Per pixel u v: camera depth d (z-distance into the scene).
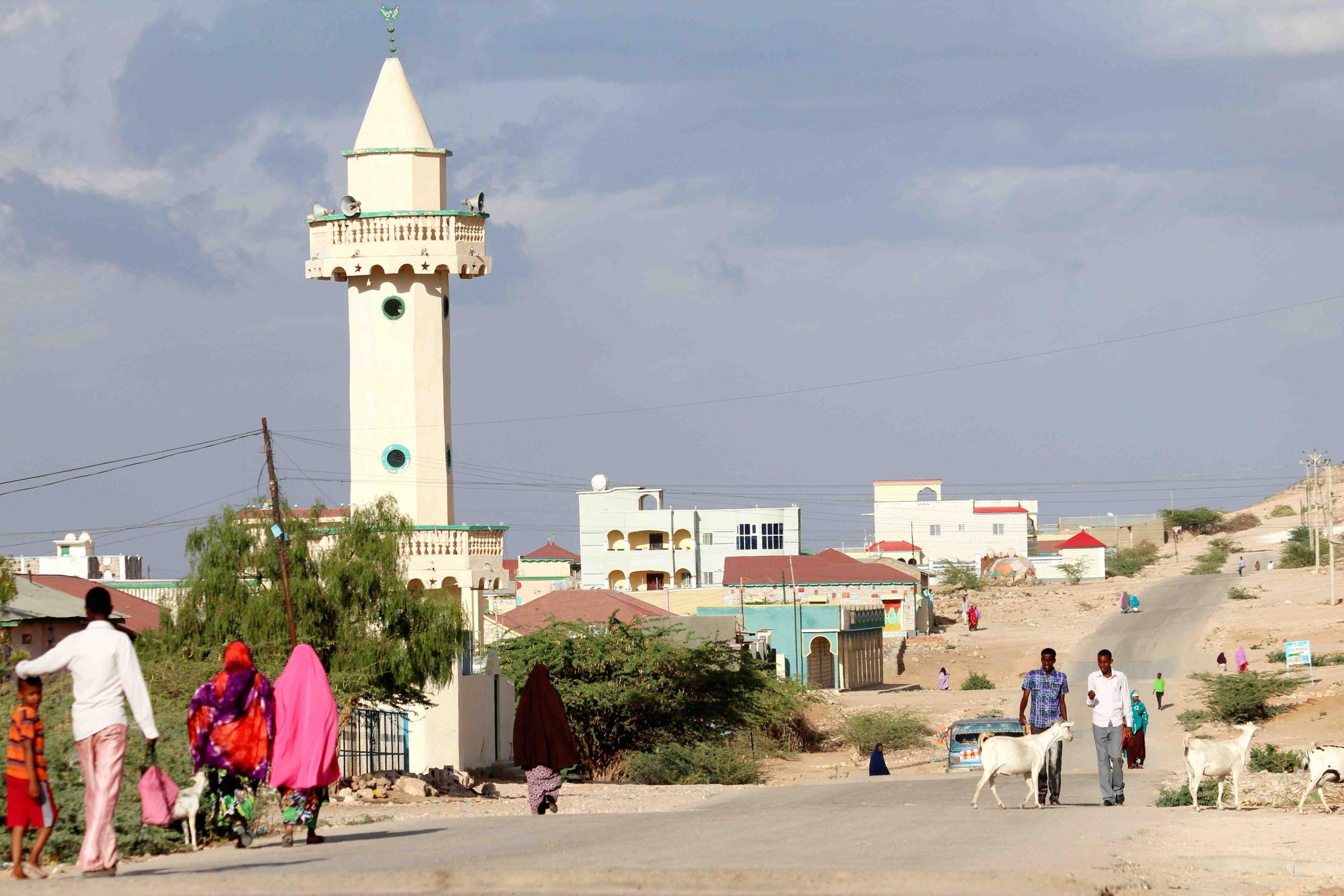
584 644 99.44
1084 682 155.12
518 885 23.02
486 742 87.25
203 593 70.75
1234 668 152.25
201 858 29.42
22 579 103.94
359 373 82.88
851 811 38.56
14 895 22.77
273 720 30.88
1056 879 22.66
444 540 81.94
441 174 84.25
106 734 25.03
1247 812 37.34
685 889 22.55
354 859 26.83
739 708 105.88
